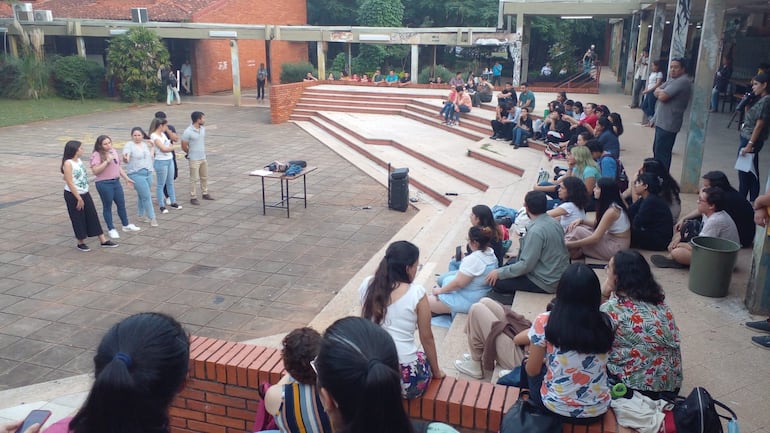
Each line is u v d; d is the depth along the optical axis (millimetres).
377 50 35188
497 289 6098
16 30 29375
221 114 26344
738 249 5902
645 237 7078
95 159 10008
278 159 17141
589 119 12742
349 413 2037
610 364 3842
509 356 4562
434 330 6094
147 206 10938
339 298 7945
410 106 23766
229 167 15977
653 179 7121
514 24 30234
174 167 11992
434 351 3812
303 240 10414
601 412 3363
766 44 19156
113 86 30344
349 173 15523
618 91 26188
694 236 6664
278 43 38000
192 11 31328
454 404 3611
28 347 6859
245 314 7648
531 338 3484
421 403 3682
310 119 24141
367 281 3938
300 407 2980
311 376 2973
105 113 26047
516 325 4695
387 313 3691
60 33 29750
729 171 11117
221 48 34188
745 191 8516
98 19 32812
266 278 8789
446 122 20234
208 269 9117
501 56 34875
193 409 4242
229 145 19219
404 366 3607
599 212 6746
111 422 1755
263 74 30656
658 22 18312
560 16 25969
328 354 2062
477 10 38312
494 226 6312
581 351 3252
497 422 3557
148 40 28672
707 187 6797
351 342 2062
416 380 3615
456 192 12719
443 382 3824
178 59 32906
